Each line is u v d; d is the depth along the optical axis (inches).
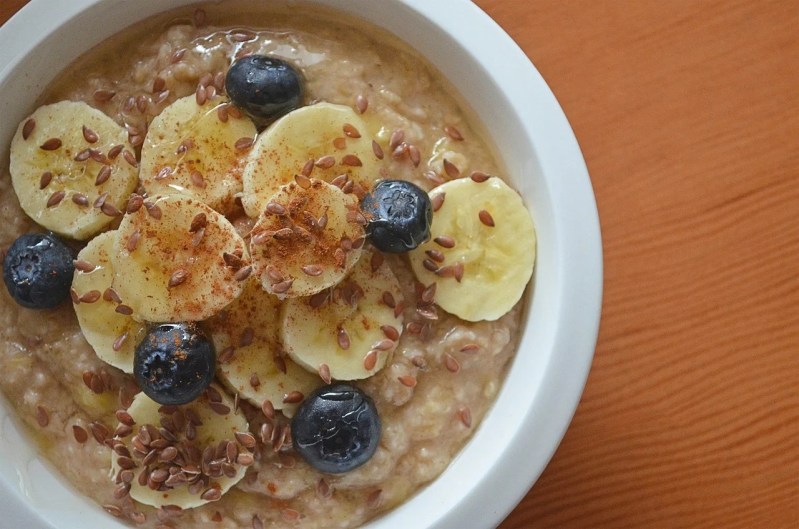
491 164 12.0
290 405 11.4
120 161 11.4
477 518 11.2
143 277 11.1
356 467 11.4
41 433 11.7
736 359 13.4
